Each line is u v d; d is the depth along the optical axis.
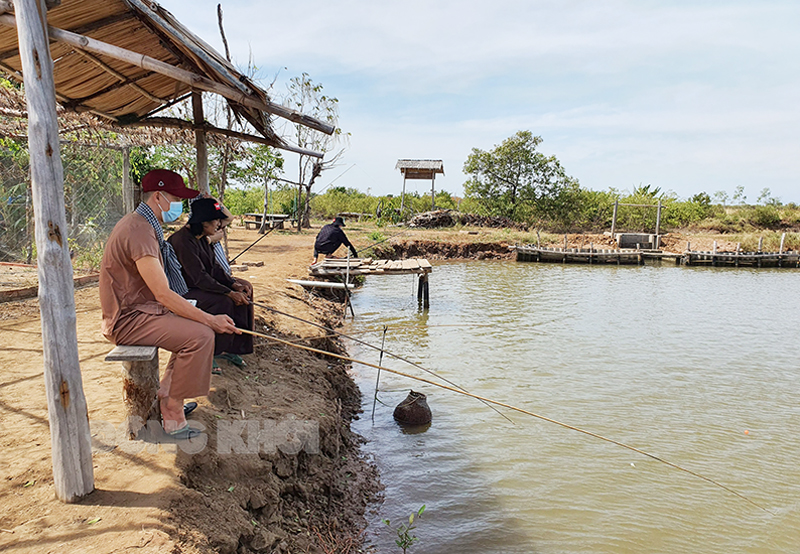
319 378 6.71
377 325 11.80
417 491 5.23
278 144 6.41
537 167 39.09
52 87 2.77
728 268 25.77
